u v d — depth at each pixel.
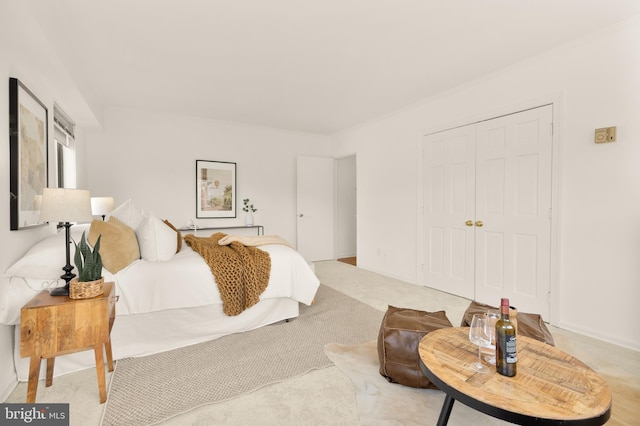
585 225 2.59
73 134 3.63
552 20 2.32
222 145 5.20
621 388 1.80
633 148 2.33
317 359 2.17
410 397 1.75
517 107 3.04
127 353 2.17
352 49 2.75
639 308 2.31
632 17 2.28
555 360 1.30
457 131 3.66
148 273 2.23
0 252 1.78
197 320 2.42
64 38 2.34
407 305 3.35
